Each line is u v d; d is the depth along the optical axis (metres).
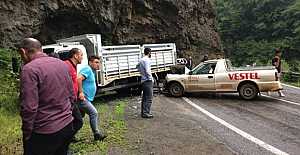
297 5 55.75
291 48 53.00
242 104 14.27
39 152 4.55
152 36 31.38
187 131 9.26
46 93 4.47
